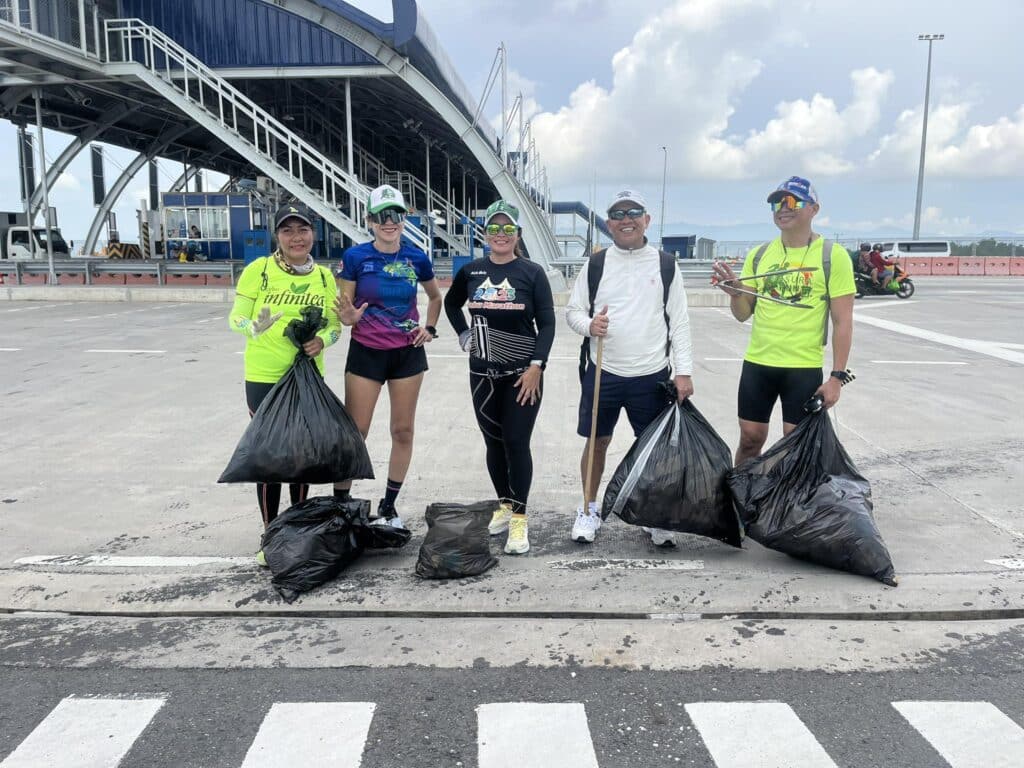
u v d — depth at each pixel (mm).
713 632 3092
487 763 2314
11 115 23031
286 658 2920
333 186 17000
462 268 3922
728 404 7059
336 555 3490
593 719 2531
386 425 6352
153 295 18484
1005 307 17016
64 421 6469
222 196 24391
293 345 3654
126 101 22969
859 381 8195
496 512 4105
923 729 2469
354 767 2295
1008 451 5508
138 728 2482
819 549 3506
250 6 17016
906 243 36250
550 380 8367
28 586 3428
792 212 3756
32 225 25703
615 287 3820
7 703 2623
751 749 2379
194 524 4188
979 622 3174
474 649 2982
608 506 3750
